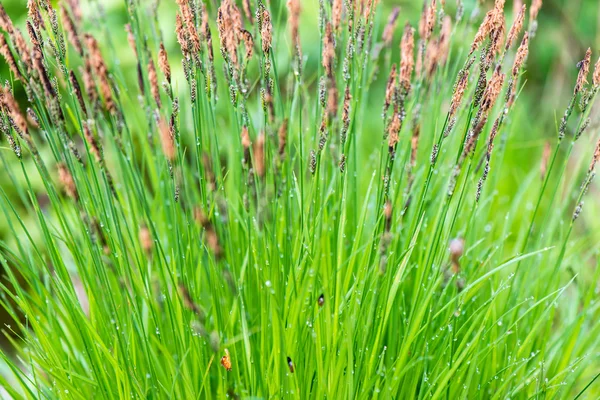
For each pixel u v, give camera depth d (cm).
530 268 63
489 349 57
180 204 59
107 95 51
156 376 57
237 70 55
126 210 65
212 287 57
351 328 55
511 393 58
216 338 51
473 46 54
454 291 59
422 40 61
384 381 57
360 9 59
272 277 56
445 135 55
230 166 68
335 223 60
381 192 57
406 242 58
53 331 60
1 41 52
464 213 66
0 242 58
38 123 55
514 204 70
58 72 58
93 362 59
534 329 58
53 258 58
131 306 55
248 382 57
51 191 56
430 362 59
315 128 60
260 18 56
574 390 66
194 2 57
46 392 61
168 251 64
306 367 56
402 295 59
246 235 61
